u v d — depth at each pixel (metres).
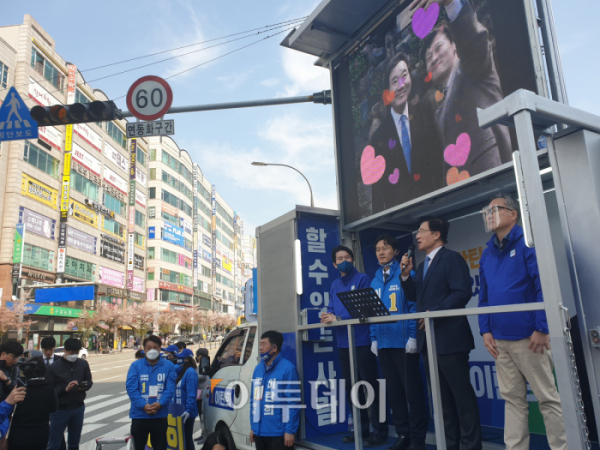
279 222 4.37
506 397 2.77
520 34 2.98
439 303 3.14
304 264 4.16
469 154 3.29
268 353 3.85
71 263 42.59
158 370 5.11
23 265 36.06
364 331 3.89
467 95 3.33
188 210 77.81
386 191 4.01
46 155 40.25
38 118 7.06
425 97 3.70
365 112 4.34
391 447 3.52
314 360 4.01
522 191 2.09
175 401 5.48
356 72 4.51
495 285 2.83
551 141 2.44
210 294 89.56
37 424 4.22
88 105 6.96
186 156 78.38
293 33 4.70
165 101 6.64
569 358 1.89
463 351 3.03
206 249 88.44
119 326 50.12
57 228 41.44
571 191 2.31
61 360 5.70
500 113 2.22
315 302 4.12
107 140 51.66
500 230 2.86
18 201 36.28
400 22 4.02
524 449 2.64
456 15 3.48
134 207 58.06
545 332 2.48
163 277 65.12
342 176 4.57
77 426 5.70
